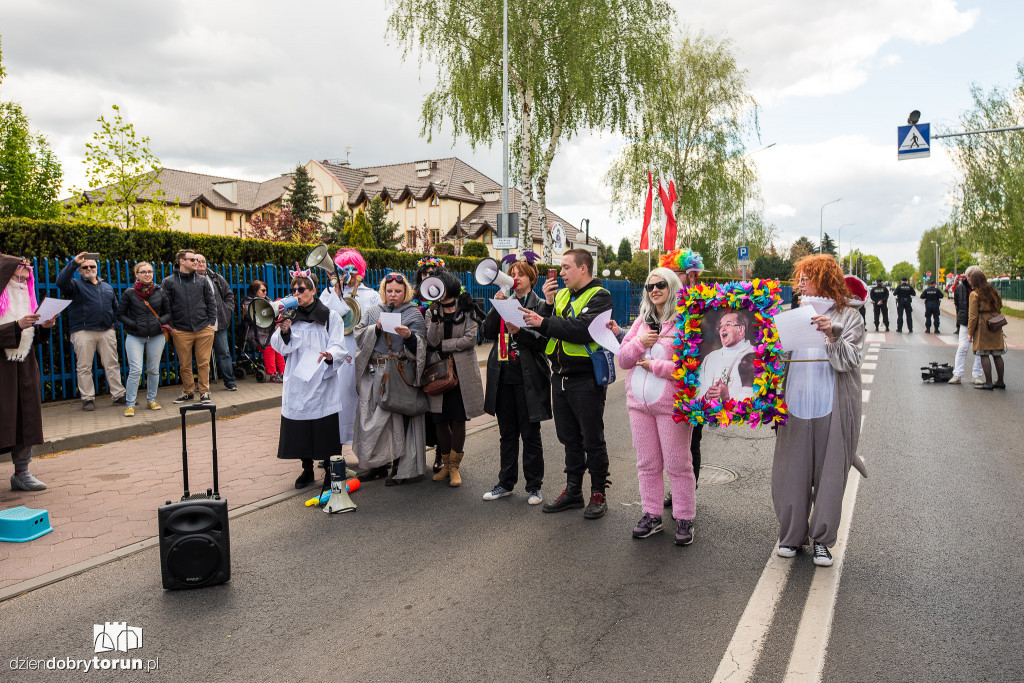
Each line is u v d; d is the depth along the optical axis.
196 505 3.83
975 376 11.09
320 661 3.05
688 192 31.39
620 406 9.75
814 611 3.41
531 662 3.01
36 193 20.05
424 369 5.64
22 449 5.53
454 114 20.09
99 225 9.29
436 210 51.75
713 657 3.01
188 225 50.50
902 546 4.25
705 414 3.92
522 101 19.94
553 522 4.86
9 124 19.42
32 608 3.60
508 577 3.91
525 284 5.33
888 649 3.04
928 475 5.85
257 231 31.58
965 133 16.16
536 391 5.14
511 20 18.98
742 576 3.86
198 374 9.05
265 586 3.84
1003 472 5.92
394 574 3.98
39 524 4.63
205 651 3.15
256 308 5.28
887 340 19.97
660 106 24.03
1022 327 23.92
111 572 4.07
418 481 5.97
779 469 4.09
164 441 7.38
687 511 4.36
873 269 157.88
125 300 8.18
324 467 5.56
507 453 5.44
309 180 45.31
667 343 4.30
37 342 5.60
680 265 4.38
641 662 2.98
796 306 4.03
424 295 5.35
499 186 55.75
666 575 3.90
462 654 3.08
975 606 3.43
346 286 6.29
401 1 19.20
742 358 3.84
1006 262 35.16
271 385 10.55
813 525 4.00
